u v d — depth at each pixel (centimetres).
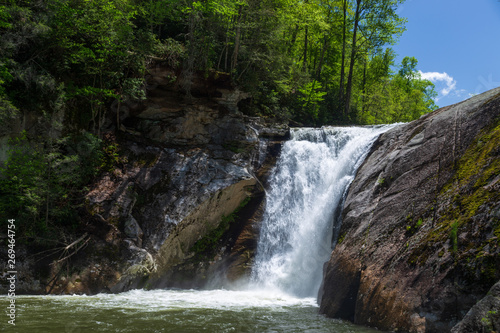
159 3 2189
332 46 3841
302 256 1683
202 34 2119
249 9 2427
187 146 1980
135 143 1920
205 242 1822
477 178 898
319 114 3131
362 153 1708
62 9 1723
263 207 1950
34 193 1498
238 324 983
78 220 1616
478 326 602
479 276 722
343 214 1404
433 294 785
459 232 822
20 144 1596
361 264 1062
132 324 969
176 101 2038
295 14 3086
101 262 1531
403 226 1018
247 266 1794
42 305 1187
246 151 2038
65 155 1739
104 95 1866
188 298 1424
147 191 1792
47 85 1639
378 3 3481
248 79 2278
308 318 1055
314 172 1908
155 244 1672
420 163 1152
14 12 1603
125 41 1909
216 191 1833
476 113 1096
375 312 914
